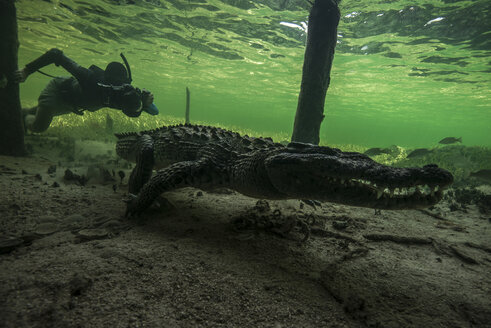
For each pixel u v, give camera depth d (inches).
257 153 32.1
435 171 23.9
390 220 43.7
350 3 130.5
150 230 31.4
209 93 484.4
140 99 69.9
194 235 30.8
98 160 72.7
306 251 29.9
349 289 23.6
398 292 24.0
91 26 190.7
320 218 40.3
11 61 59.8
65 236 28.3
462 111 390.6
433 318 20.9
